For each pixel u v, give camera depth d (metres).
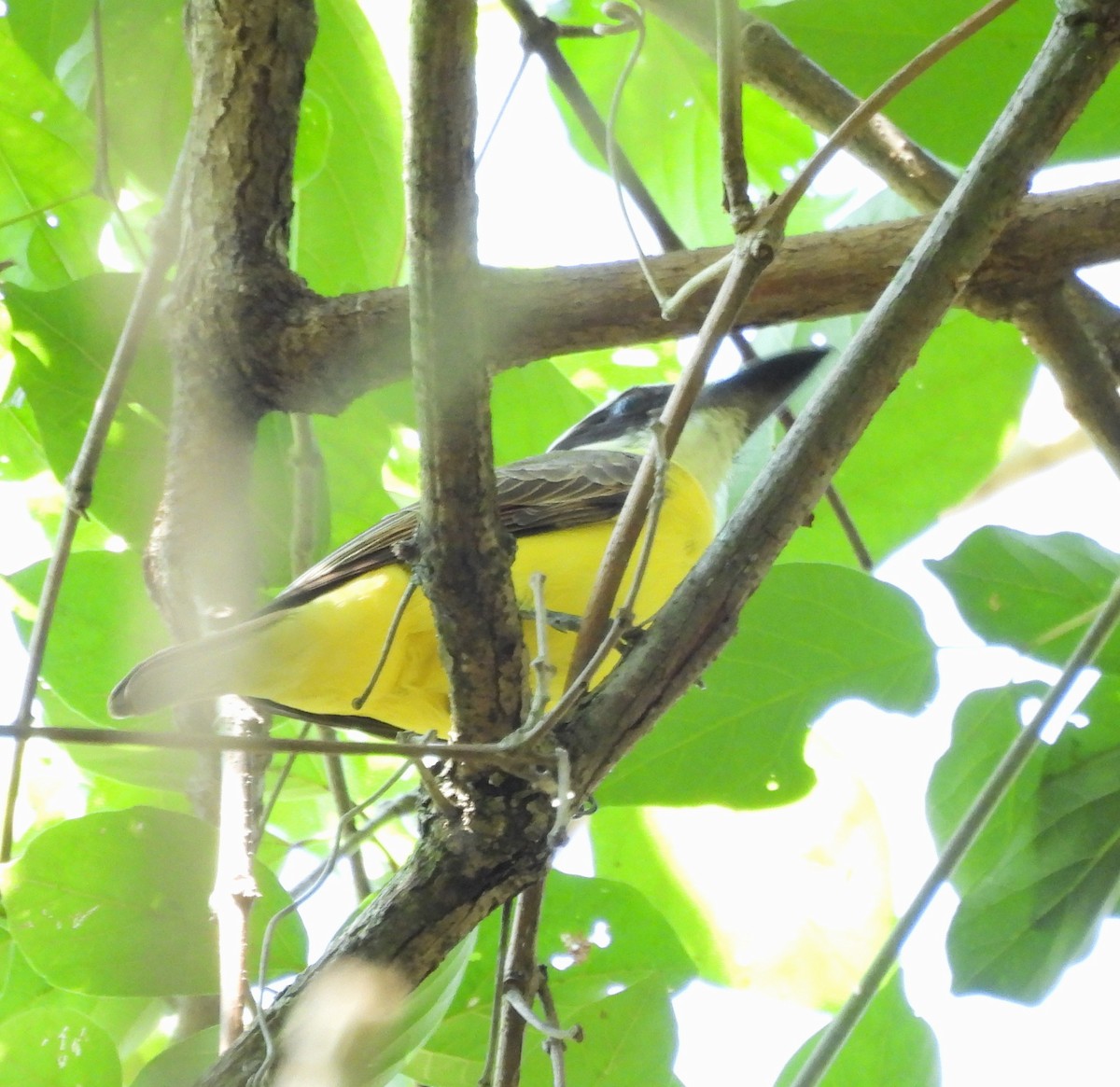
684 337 6.17
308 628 5.54
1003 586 6.16
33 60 6.95
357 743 3.77
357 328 6.07
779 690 6.28
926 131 6.95
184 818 5.54
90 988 5.38
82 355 6.56
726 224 9.32
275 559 6.91
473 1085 5.58
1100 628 5.11
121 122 7.07
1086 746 6.03
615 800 6.29
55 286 7.71
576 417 8.11
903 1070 5.97
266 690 5.68
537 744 3.97
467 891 4.53
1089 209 5.86
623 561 4.59
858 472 8.31
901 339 4.48
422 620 5.58
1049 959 5.70
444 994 4.68
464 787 4.52
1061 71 4.50
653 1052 5.47
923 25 6.78
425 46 3.74
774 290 5.97
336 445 7.81
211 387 6.22
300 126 7.14
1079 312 6.45
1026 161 4.46
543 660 4.10
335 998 4.43
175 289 6.23
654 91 9.04
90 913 5.42
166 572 6.14
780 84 6.91
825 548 8.37
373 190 7.59
